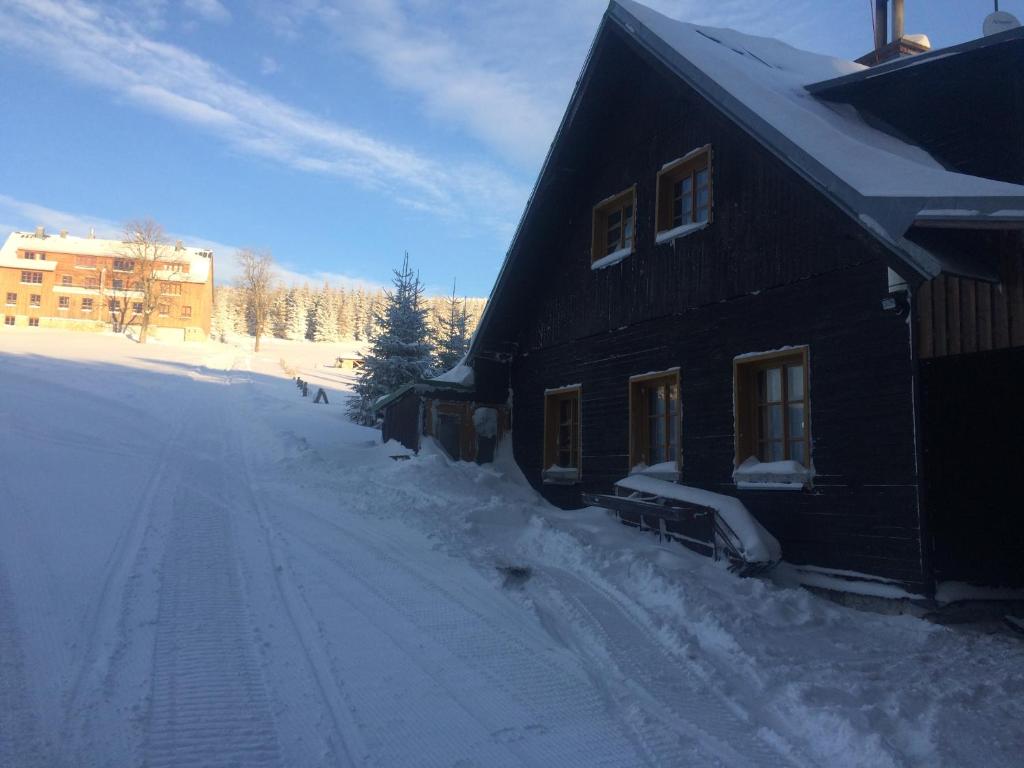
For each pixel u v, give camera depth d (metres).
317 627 5.42
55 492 8.85
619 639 5.75
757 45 11.66
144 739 3.75
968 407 7.42
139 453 12.63
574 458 12.77
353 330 127.88
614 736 4.14
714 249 9.64
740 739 4.23
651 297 10.76
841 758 4.01
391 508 9.53
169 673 4.51
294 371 52.00
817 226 8.19
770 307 8.74
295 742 3.83
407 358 24.22
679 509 8.25
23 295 74.69
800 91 8.98
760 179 9.02
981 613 7.00
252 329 111.75
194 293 80.25
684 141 10.43
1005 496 7.64
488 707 4.39
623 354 11.37
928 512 6.93
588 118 11.80
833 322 7.93
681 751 4.01
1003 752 4.16
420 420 13.95
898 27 11.20
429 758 3.77
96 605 5.50
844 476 7.65
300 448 14.47
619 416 11.33
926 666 5.61
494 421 14.39
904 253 6.11
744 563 7.65
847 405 7.69
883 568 7.19
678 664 5.36
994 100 7.19
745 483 8.80
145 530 7.64
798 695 4.73
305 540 7.85
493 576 7.04
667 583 6.77
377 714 4.20
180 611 5.53
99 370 29.72
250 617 5.52
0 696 4.09
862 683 5.04
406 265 24.75
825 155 6.96
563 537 8.14
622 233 11.95
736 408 9.03
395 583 6.62
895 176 6.43
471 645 5.35
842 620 6.77
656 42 9.32
